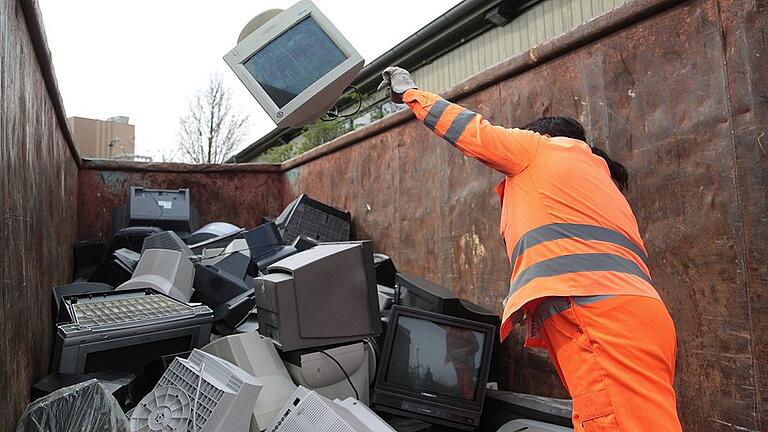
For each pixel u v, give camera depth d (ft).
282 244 13.50
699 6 6.42
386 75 6.64
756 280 5.73
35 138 7.74
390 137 13.34
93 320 7.42
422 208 11.92
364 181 14.53
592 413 4.56
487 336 8.11
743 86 5.91
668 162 6.75
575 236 4.99
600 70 7.78
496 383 9.13
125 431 5.48
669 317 4.75
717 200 6.16
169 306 8.36
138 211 16.12
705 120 6.32
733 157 6.00
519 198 5.46
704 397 6.22
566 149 5.47
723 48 6.14
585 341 4.68
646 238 7.00
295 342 7.77
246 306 10.11
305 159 18.21
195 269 10.67
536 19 16.57
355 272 8.40
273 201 20.54
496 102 9.82
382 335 9.29
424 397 8.07
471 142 5.63
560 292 4.77
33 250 7.30
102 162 18.43
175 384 6.42
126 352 7.47
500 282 9.55
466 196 10.51
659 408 4.37
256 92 7.47
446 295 8.95
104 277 12.14
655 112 6.95
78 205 17.79
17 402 5.76
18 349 5.90
